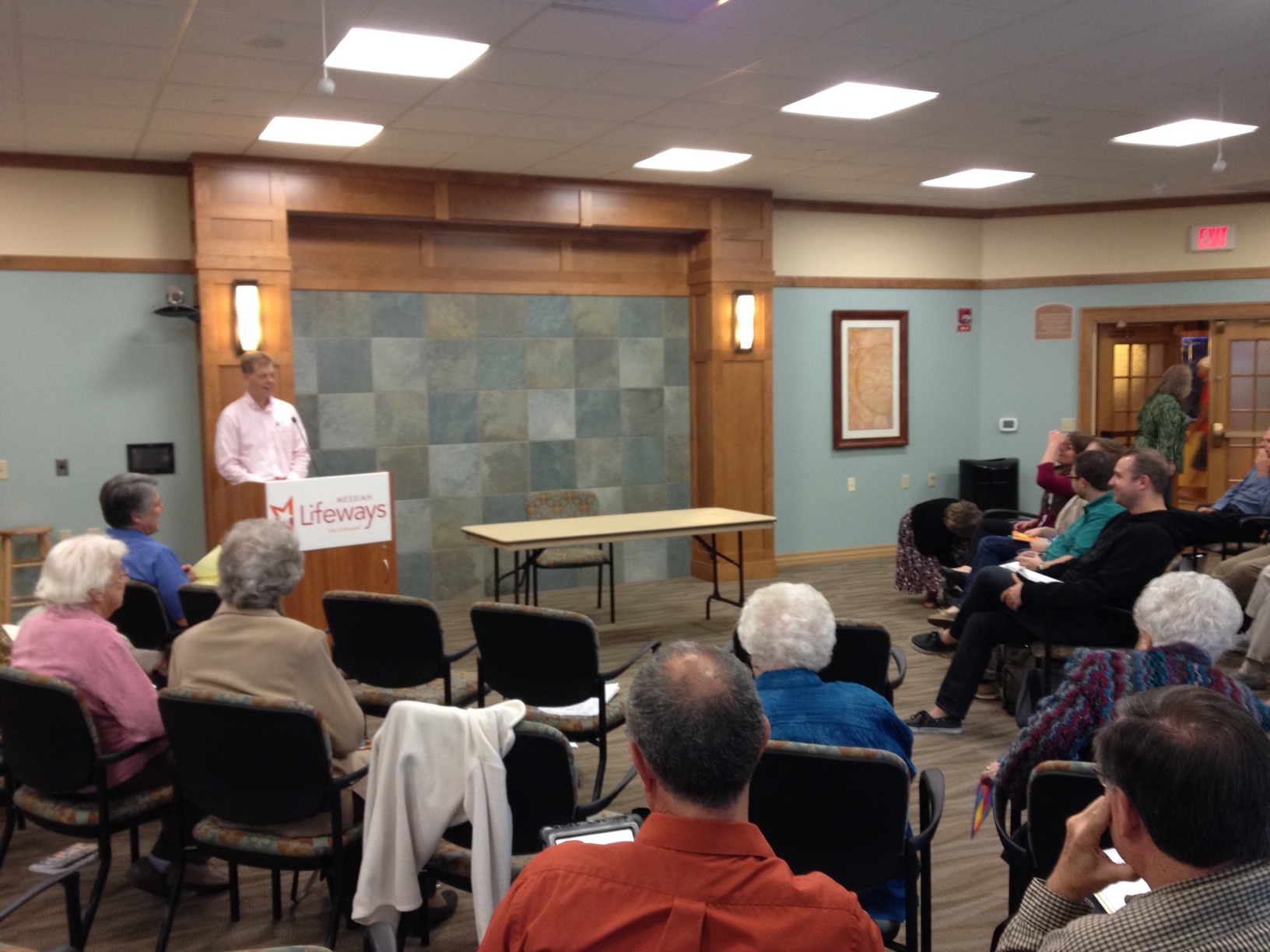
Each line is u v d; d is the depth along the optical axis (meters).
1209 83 5.15
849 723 2.25
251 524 2.54
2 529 6.18
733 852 1.10
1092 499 4.58
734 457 7.98
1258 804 1.09
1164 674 2.21
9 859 3.28
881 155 6.74
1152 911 1.11
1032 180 7.81
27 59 4.40
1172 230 8.70
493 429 7.52
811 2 3.90
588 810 2.38
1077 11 4.07
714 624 6.62
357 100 5.12
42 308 6.22
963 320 9.13
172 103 5.12
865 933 1.07
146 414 6.48
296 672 2.43
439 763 2.17
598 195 7.37
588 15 3.99
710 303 7.83
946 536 6.74
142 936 2.79
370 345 7.09
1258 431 8.76
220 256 6.28
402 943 2.49
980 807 2.52
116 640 2.61
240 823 2.46
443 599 7.43
